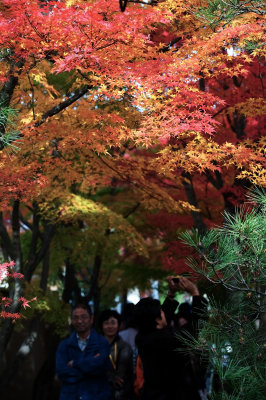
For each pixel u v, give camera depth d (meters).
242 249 3.83
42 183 7.22
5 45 5.80
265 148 7.69
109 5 5.83
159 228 13.82
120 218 11.53
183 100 6.62
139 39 6.03
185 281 4.24
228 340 3.90
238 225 3.79
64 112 7.76
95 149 7.78
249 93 9.62
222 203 12.34
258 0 5.80
